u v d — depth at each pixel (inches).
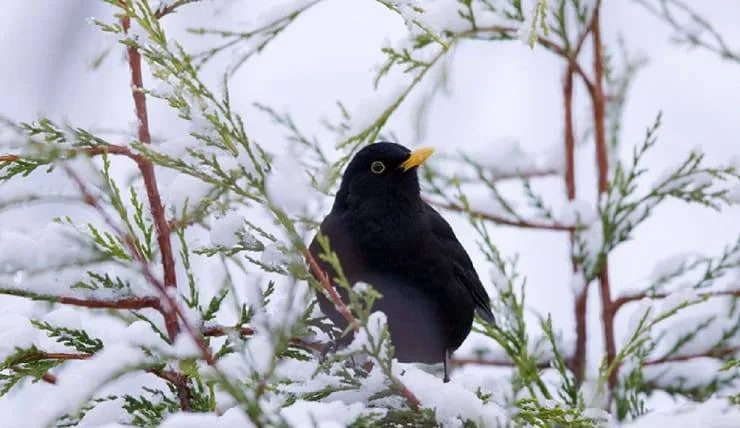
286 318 297.0
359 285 291.1
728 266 488.1
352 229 463.8
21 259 307.0
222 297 352.5
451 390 324.2
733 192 491.8
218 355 350.0
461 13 472.4
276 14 428.5
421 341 481.7
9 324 348.2
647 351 410.9
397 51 433.4
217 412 348.8
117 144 356.2
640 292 495.5
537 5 369.1
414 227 464.8
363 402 332.2
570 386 390.6
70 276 345.7
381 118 419.2
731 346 485.1
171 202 363.9
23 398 410.6
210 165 323.0
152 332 339.0
